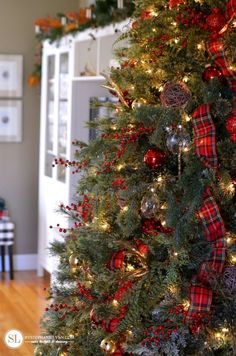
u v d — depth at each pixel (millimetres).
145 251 2178
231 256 2010
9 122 6676
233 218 2053
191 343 2111
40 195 6359
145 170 2215
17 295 5703
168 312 2068
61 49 5801
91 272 2357
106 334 2268
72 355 2418
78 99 5430
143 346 2102
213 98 1999
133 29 2352
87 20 5332
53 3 6672
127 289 2139
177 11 2143
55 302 2529
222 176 1970
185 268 2131
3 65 6621
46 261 6180
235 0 2002
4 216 6387
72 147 5410
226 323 1995
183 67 2148
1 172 6699
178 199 2092
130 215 2143
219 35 2057
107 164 2285
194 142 2043
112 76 2379
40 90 6715
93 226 2326
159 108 2094
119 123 2268
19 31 6633
